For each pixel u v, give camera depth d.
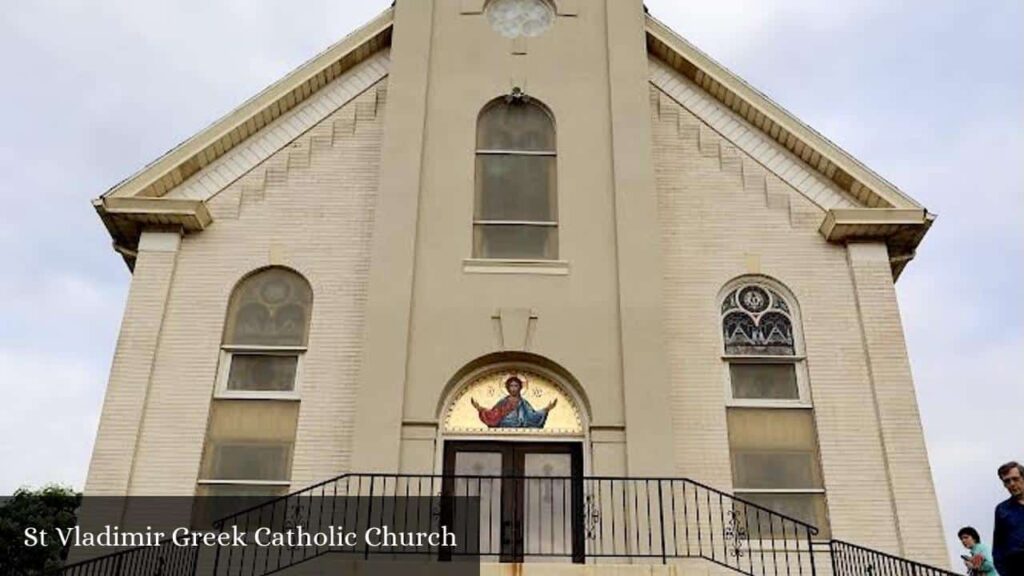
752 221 15.82
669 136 16.59
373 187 16.00
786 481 13.94
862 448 14.03
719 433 14.19
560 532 13.16
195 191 15.75
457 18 16.88
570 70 16.47
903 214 15.30
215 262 15.22
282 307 15.03
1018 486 8.16
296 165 16.16
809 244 15.61
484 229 15.15
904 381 14.38
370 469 13.01
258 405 14.23
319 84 16.84
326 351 14.58
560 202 15.21
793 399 14.52
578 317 14.23
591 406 13.61
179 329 14.63
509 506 13.28
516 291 14.38
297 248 15.41
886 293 15.05
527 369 14.16
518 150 15.88
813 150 16.06
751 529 13.50
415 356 13.85
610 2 17.05
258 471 13.78
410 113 15.70
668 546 12.78
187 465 13.70
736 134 16.58
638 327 14.04
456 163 15.46
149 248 15.13
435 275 14.47
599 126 15.92
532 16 17.06
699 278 15.34
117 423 13.80
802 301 15.12
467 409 13.95
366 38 16.98
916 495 13.59
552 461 13.67
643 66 16.36
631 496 13.00
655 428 13.38
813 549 12.77
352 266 15.28
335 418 14.10
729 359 14.75
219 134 15.95
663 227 15.77
